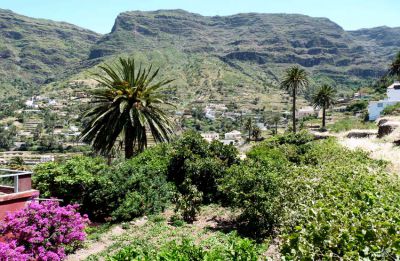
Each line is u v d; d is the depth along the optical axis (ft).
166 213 53.31
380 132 115.03
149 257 27.25
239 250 26.11
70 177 51.75
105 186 52.16
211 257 25.77
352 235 20.21
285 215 37.01
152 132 91.45
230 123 642.22
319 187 37.19
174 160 63.72
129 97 87.10
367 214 24.32
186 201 49.85
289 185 41.75
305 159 71.00
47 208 37.58
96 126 88.99
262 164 56.13
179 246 29.09
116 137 88.94
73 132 569.23
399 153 74.95
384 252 18.70
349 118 307.78
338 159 65.31
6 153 437.17
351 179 41.50
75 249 40.16
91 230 47.09
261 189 42.83
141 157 70.38
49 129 567.59
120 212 50.31
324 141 103.09
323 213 23.65
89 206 52.54
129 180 54.13
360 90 488.02
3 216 38.88
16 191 41.27
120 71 91.25
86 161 55.98
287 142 97.50
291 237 20.68
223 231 44.34
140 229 46.37
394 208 27.40
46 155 413.59
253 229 43.34
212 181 58.95
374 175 43.55
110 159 89.86
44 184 52.54
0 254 29.48
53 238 36.42
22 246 32.37
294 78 231.30
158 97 91.91
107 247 40.78
